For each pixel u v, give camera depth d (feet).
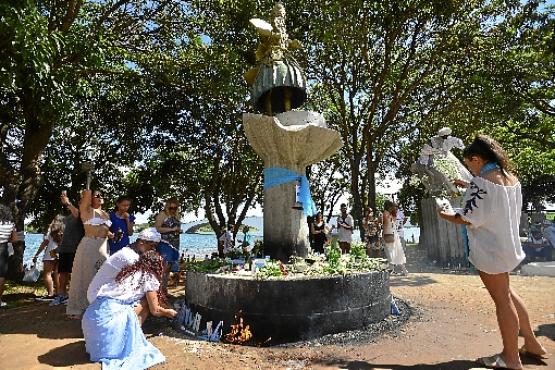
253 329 15.52
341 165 88.79
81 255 19.27
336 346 14.79
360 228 53.42
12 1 21.57
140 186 61.72
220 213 66.08
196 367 12.90
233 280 16.11
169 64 42.47
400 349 14.35
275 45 21.76
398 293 24.57
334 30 42.24
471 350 14.10
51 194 55.47
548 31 45.80
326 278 16.11
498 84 48.49
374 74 51.67
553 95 51.83
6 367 13.17
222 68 41.14
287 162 20.40
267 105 21.89
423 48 51.03
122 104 59.11
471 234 12.26
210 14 46.24
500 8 45.70
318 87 58.54
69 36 28.76
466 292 24.58
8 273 33.91
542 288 24.94
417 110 59.26
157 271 14.58
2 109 36.94
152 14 44.11
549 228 44.91
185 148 63.31
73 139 58.18
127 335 13.37
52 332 16.87
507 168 12.15
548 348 13.73
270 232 20.30
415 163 40.34
